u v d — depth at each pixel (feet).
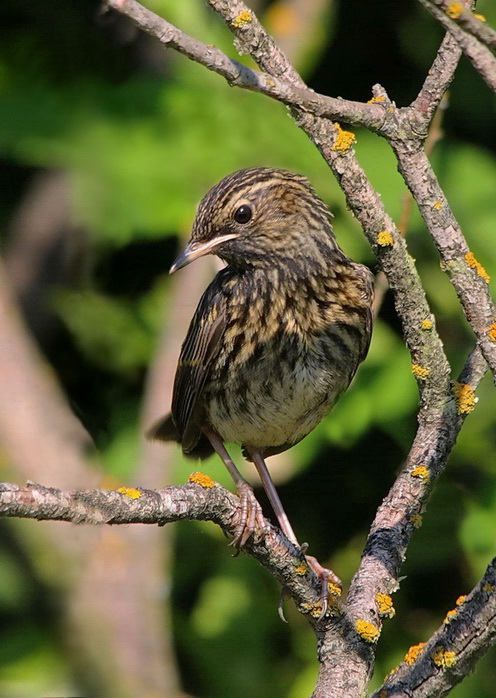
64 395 39.06
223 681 40.73
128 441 40.63
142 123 38.11
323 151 20.93
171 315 39.14
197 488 20.29
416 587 41.09
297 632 41.47
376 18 43.24
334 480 41.22
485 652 20.08
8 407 35.68
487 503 39.75
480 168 41.09
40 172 42.70
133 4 17.47
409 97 43.29
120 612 35.45
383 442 40.83
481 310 20.43
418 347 22.38
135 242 41.81
